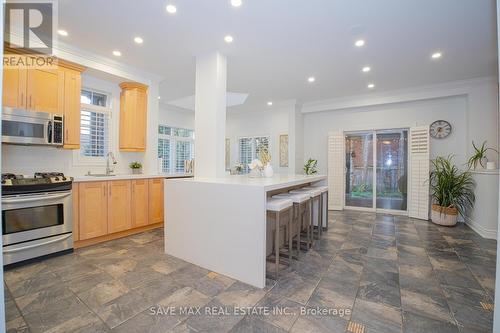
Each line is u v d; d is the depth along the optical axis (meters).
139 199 3.70
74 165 3.55
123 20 2.57
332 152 5.64
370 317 1.73
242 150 7.36
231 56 3.39
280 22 2.59
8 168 2.94
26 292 2.02
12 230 2.48
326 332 1.58
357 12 2.42
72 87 3.23
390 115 5.12
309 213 3.08
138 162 4.29
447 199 4.22
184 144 7.16
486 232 3.50
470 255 2.83
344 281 2.23
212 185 2.42
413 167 4.74
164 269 2.45
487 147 4.09
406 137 5.10
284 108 6.44
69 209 2.89
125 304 1.86
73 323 1.64
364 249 3.03
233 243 2.27
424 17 2.48
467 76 4.08
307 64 3.64
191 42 3.02
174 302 1.89
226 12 2.43
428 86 4.56
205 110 3.24
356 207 5.58
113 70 3.62
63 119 3.06
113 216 3.37
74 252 2.91
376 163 5.39
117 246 3.12
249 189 2.17
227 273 2.31
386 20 2.54
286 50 3.21
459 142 4.48
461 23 2.58
